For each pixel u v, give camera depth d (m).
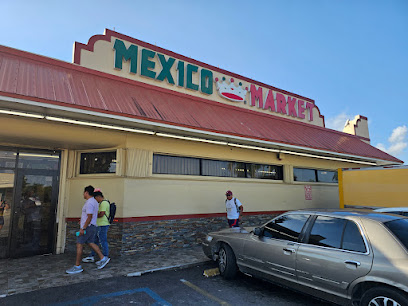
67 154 8.09
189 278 5.65
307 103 14.38
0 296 4.57
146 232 7.77
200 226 8.85
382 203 8.78
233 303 4.44
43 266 6.34
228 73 11.42
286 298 4.66
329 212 4.40
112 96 7.03
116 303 4.37
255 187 10.58
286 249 4.46
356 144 14.38
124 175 7.62
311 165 12.68
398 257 3.30
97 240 7.00
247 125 9.67
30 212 7.41
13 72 5.89
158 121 6.84
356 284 3.53
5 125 5.97
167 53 9.73
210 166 9.58
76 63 7.77
